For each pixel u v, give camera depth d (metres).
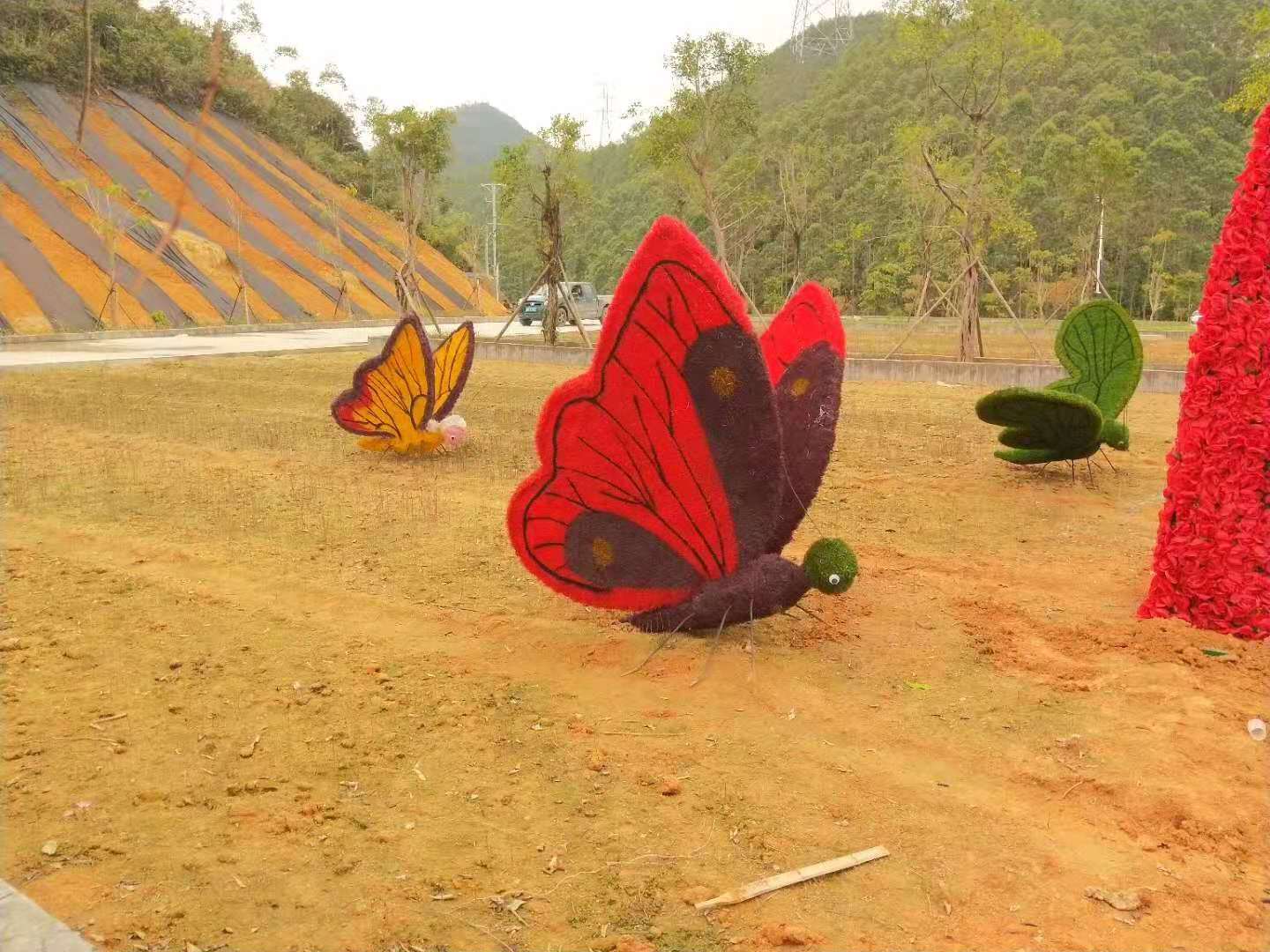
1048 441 10.15
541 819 4.13
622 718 5.07
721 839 3.98
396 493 10.20
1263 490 6.04
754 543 5.85
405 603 6.86
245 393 18.05
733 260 54.75
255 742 4.79
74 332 30.94
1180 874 3.77
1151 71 72.38
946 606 6.76
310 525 8.86
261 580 7.33
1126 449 10.43
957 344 32.25
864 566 7.71
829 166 76.56
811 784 4.42
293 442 13.09
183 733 4.88
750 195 45.94
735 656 5.82
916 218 48.06
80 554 7.88
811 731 4.93
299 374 21.31
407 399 11.96
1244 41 61.78
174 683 5.46
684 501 5.73
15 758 4.58
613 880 3.70
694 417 5.55
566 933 3.40
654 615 6.03
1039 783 4.42
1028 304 51.53
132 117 40.50
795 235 38.19
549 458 5.50
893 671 5.66
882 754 4.70
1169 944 3.36
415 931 3.40
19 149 31.06
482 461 11.89
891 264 58.53
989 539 8.52
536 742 4.80
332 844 3.94
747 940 3.36
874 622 6.44
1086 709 5.16
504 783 4.43
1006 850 3.92
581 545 5.77
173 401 16.91
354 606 6.81
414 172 34.38
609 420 5.46
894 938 3.38
